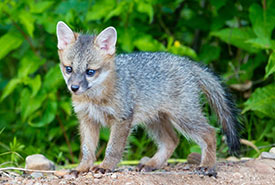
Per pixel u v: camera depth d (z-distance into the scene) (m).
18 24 11.95
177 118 9.66
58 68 11.64
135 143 12.13
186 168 9.27
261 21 11.12
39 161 8.95
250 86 12.20
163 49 11.92
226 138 10.30
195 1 13.67
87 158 8.86
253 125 12.24
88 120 9.15
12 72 15.16
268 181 8.38
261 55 12.16
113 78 8.86
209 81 10.12
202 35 14.05
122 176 7.93
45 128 12.27
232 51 13.45
